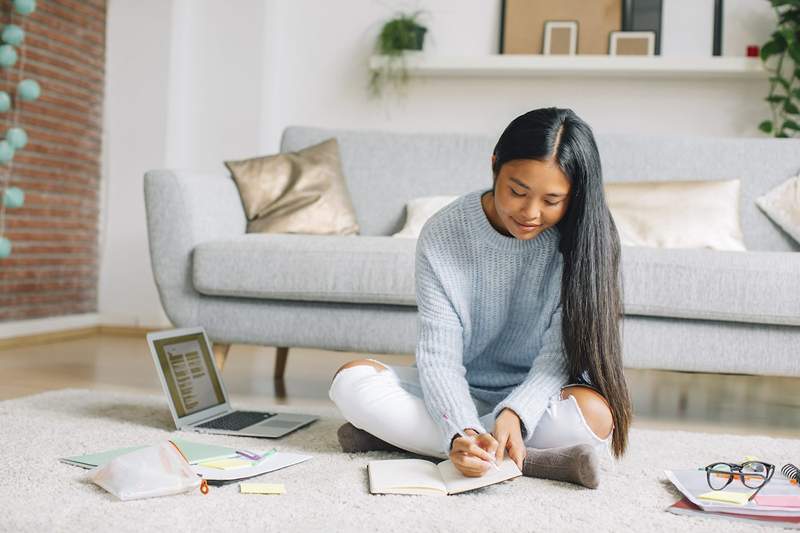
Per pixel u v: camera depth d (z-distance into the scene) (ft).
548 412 5.70
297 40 16.37
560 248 5.63
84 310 15.65
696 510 4.88
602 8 15.34
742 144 10.54
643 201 9.97
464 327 6.00
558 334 5.80
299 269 8.56
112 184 15.84
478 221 5.78
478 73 15.57
